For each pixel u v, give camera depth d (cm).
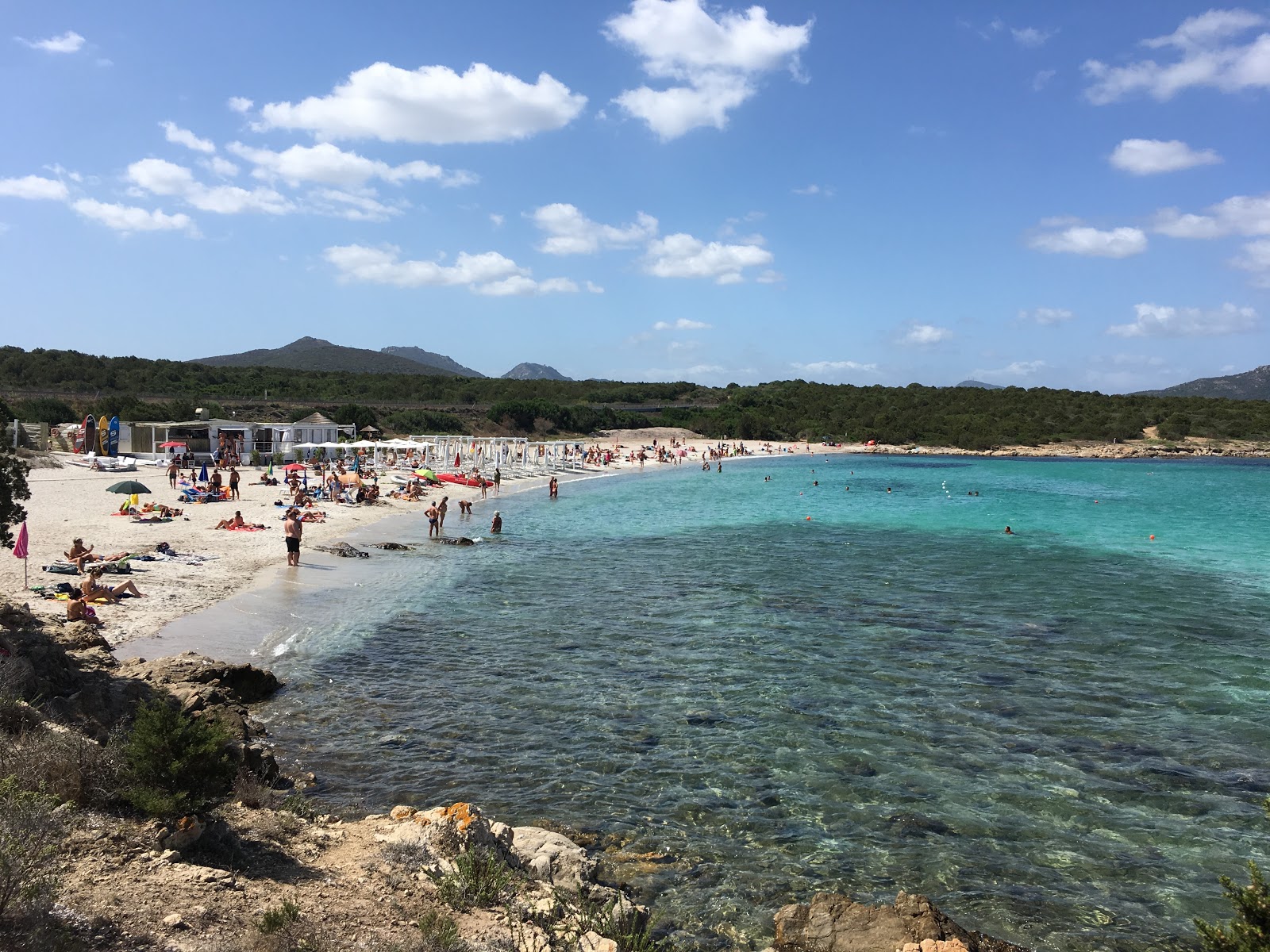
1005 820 1049
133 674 1240
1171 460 10844
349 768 1133
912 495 5803
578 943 663
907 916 770
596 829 997
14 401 7594
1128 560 3084
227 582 2192
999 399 14538
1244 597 2411
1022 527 4097
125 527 2859
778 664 1675
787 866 932
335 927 599
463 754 1200
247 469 5494
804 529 3919
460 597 2252
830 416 13912
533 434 11019
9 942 475
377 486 4344
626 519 4250
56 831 609
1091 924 842
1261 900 602
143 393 9550
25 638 1097
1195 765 1218
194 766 743
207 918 574
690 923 815
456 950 593
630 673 1603
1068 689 1549
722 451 10362
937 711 1423
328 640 1750
